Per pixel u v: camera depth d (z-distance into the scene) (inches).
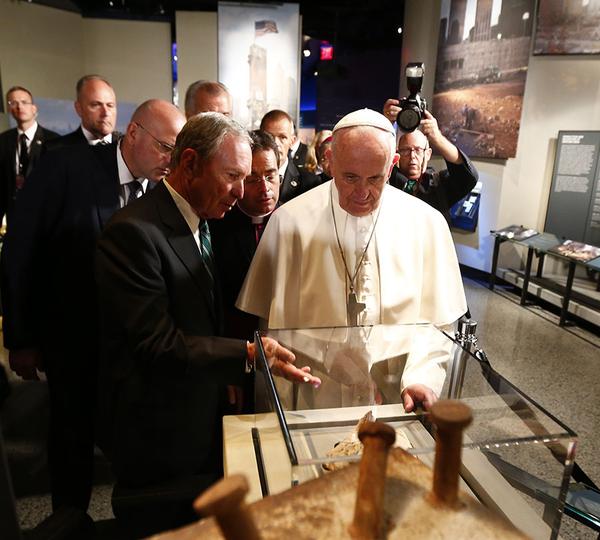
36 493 83.7
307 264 58.5
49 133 167.3
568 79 203.2
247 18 281.6
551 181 201.6
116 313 47.3
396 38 306.0
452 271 60.1
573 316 184.4
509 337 165.2
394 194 60.8
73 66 273.1
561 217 200.5
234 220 74.1
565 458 27.6
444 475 18.0
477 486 29.0
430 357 41.9
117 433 53.1
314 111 326.6
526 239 203.5
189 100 94.7
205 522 17.7
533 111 214.4
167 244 49.1
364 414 35.9
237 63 286.5
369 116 47.5
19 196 66.3
